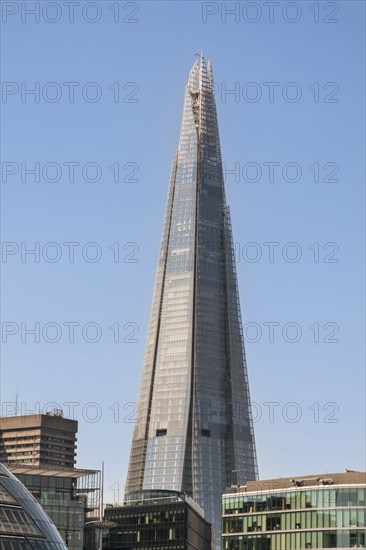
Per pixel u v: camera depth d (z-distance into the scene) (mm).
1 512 160875
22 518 162875
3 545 155125
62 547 166000
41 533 163125
